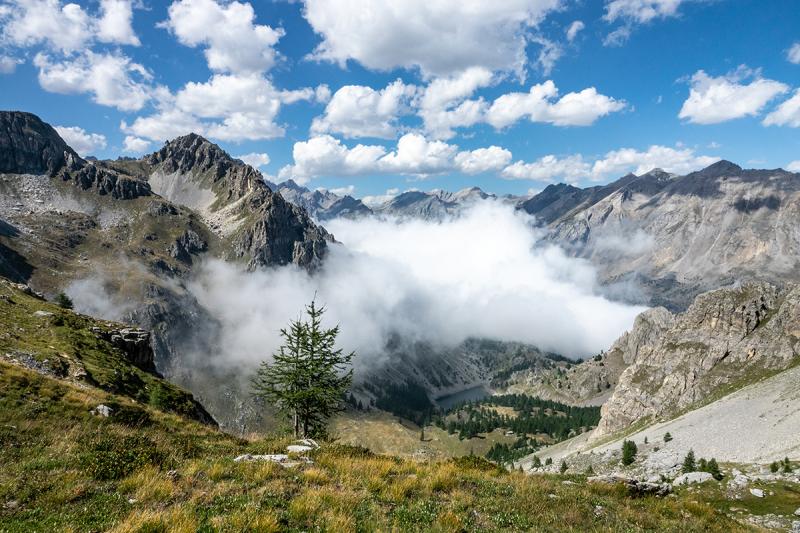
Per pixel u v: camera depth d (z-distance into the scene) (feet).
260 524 44.55
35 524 43.73
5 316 173.58
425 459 93.04
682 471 280.10
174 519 44.42
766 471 238.27
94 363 158.61
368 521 49.60
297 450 81.20
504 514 57.62
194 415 166.50
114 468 58.29
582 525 58.75
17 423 75.61
